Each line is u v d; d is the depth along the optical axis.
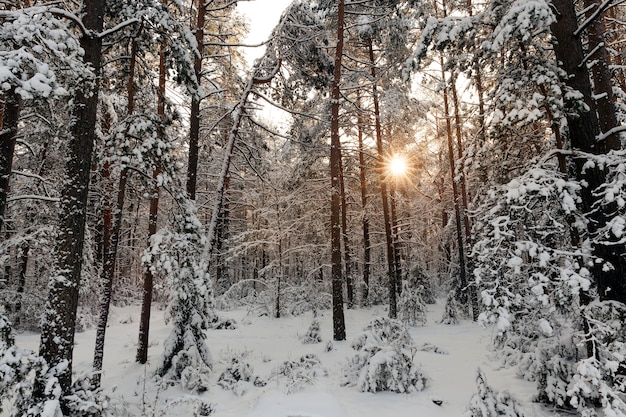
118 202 8.59
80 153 6.52
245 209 27.19
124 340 13.91
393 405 6.56
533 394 6.57
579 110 6.44
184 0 12.48
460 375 8.16
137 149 8.21
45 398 5.34
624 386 5.00
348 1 13.76
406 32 14.49
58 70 5.79
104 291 8.17
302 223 20.98
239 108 12.17
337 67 13.10
